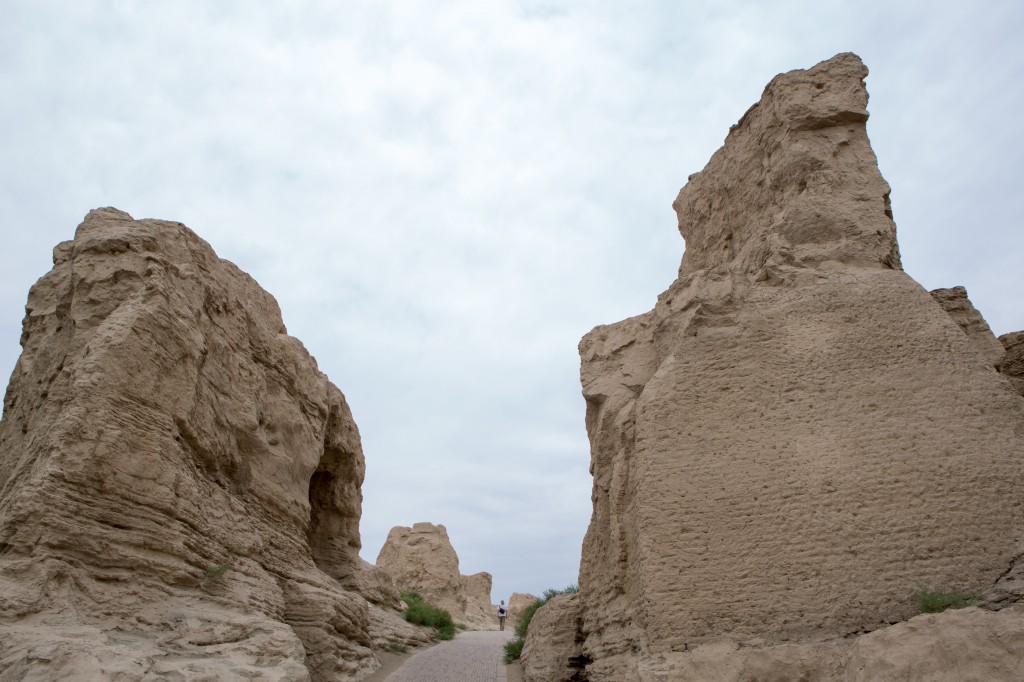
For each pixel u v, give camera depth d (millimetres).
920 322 13633
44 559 9938
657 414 13867
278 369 18125
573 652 17203
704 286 15797
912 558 11555
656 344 17203
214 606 12328
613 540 15023
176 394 13078
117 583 10938
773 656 10969
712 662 11281
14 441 13492
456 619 40625
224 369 15336
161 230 14453
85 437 11078
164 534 11984
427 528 43844
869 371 13312
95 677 8344
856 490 12258
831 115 16344
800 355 13812
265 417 17062
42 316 14734
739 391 13766
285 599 16016
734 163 18094
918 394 12867
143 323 12461
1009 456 12039
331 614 16344
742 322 14492
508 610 48250
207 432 14102
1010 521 11547
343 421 23109
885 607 11289
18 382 14258
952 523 11664
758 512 12578
